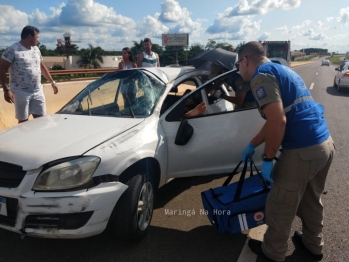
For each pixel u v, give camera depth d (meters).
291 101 2.36
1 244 2.98
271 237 2.62
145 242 3.02
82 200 2.46
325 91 15.73
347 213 3.58
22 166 2.51
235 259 2.80
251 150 2.76
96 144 2.73
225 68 4.12
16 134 3.03
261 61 2.54
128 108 3.47
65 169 2.51
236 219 2.77
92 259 2.78
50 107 8.70
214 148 3.48
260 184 3.00
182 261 2.76
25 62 4.82
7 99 4.91
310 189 2.68
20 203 2.45
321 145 2.40
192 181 4.43
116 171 2.65
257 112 3.61
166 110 3.44
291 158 2.41
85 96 3.86
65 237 2.51
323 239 3.09
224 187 3.10
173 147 3.30
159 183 3.29
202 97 3.79
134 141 2.92
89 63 54.00
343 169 4.93
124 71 4.00
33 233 2.48
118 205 2.74
